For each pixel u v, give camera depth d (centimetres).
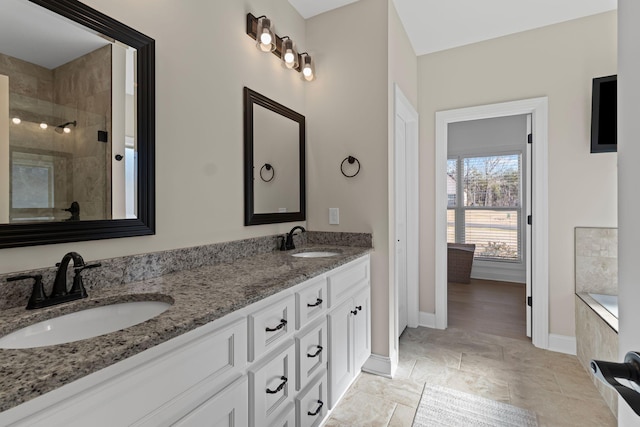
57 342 87
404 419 166
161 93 131
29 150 94
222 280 120
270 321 112
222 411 90
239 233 173
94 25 108
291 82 221
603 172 232
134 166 120
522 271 447
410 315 293
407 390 192
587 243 236
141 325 75
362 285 197
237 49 172
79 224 104
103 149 111
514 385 196
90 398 60
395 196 223
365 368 214
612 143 223
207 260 150
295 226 223
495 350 244
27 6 94
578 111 239
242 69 176
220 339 90
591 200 236
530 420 165
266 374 108
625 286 48
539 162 251
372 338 213
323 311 150
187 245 142
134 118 120
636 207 45
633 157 46
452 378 205
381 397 185
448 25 249
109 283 110
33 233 93
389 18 210
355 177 218
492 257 472
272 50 187
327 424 162
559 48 246
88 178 107
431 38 267
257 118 186
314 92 233
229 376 93
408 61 266
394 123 221
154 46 127
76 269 96
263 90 193
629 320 47
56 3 99
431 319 292
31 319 82
